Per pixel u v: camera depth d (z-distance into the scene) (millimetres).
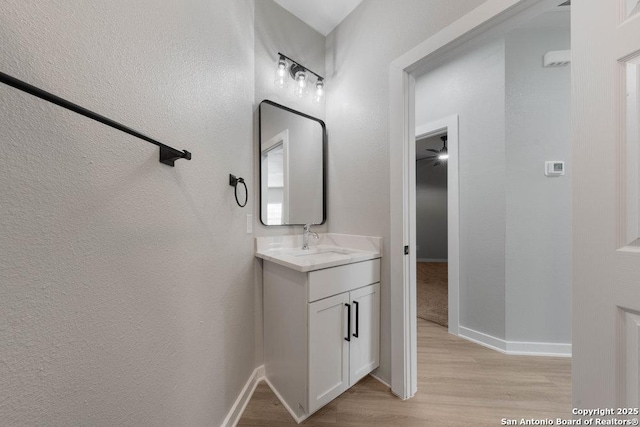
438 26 1242
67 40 528
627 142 665
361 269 1429
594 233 719
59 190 512
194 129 951
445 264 5641
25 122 459
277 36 1719
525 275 1869
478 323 2037
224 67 1190
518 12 987
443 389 1467
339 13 1796
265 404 1354
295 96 1812
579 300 748
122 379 652
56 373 508
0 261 424
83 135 558
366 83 1644
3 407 430
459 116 2150
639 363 646
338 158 1857
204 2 1033
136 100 697
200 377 968
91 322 576
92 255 578
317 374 1228
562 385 1500
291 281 1303
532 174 1862
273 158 1667
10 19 439
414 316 1421
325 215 1944
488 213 1981
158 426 763
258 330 1562
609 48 691
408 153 1412
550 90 1844
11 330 440
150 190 741
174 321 835
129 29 680
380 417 1264
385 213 1520
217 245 1108
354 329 1395
